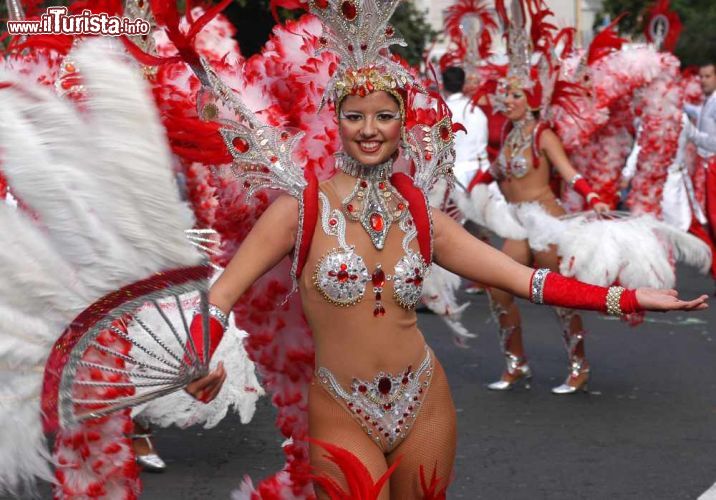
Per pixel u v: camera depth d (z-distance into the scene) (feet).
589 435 21.50
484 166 33.65
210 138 12.42
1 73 9.67
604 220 23.17
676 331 31.42
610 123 29.09
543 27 24.81
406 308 11.87
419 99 13.11
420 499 12.15
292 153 12.44
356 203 11.76
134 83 9.73
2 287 9.61
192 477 18.90
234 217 13.03
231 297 11.41
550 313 34.40
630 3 68.08
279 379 13.52
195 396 10.90
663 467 19.51
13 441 9.93
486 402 24.08
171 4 11.87
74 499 13.23
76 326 9.97
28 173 9.41
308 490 13.37
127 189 9.66
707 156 40.73
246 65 13.57
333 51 11.82
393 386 11.84
